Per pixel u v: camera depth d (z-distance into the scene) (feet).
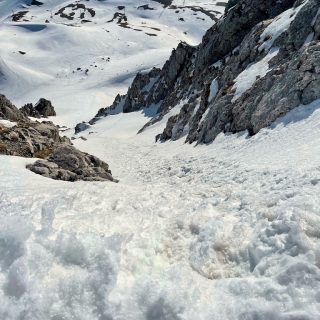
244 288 25.03
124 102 421.59
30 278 22.94
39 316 20.98
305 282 24.32
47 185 59.41
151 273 27.30
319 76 89.10
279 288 24.17
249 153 84.53
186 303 23.13
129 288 24.32
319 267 25.93
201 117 151.12
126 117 355.97
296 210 32.35
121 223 37.68
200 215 39.45
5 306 21.04
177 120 180.65
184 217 39.01
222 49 226.17
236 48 208.03
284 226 30.68
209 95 160.15
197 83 233.96
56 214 38.88
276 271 26.20
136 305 22.89
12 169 72.90
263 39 150.00
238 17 213.05
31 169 79.97
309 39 118.32
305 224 30.58
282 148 74.90
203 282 27.25
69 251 26.14
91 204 45.37
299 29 124.06
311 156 57.67
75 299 22.52
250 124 103.60
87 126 358.43
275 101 97.25
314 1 124.67
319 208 33.58
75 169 95.96
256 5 207.62
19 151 99.66
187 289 25.12
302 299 22.97
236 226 34.94
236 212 40.24
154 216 41.55
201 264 30.01
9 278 22.95
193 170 91.40
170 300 22.86
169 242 34.14
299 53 102.01
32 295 21.72
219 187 57.11
